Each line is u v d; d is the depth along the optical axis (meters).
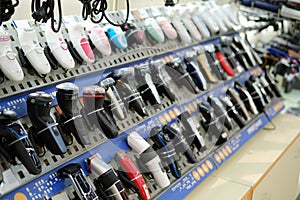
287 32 3.56
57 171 1.63
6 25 1.71
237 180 2.26
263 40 3.55
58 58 1.76
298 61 3.38
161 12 2.53
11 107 1.59
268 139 2.81
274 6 3.08
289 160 2.82
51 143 1.57
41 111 1.56
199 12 2.79
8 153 1.47
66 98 1.65
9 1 1.31
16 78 1.57
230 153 2.48
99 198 1.73
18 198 1.49
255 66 3.17
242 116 2.75
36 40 1.71
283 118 3.20
